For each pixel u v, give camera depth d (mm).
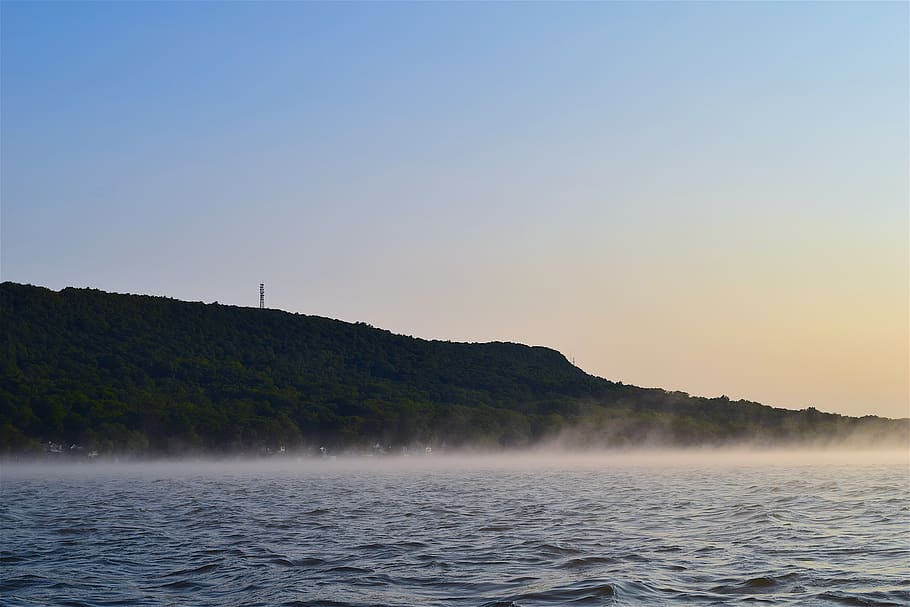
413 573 28000
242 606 23516
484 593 24609
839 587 24484
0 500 62531
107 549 34344
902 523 40250
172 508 54406
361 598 24250
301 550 33562
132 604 23969
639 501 56875
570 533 38188
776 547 32500
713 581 25641
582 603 22922
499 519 45188
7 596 25031
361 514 49062
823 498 56750
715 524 41125
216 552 33281
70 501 61344
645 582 25516
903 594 23484
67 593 25453
